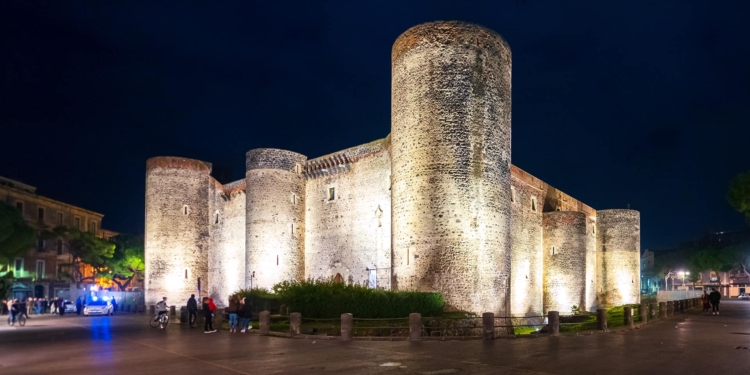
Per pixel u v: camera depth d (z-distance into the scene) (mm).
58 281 61062
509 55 29531
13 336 22281
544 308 42688
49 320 33188
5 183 57469
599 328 21812
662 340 18516
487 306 26328
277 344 18344
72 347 18109
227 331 23656
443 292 26109
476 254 26297
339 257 38312
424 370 12852
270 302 28266
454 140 26844
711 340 18453
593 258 53031
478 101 27375
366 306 24031
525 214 40906
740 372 12312
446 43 27500
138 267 63781
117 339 20625
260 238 39562
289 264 39688
